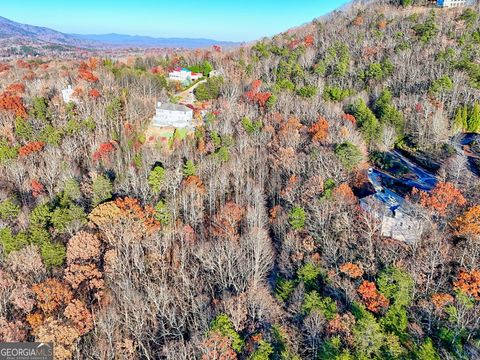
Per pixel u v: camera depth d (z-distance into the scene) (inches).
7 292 2374.5
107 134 4394.7
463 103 4202.8
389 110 4030.5
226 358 1900.8
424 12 7071.9
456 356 1867.6
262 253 2618.1
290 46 7130.9
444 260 2299.5
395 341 1905.8
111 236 2741.1
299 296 2229.3
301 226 2815.0
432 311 2096.5
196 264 2746.1
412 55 5305.1
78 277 2442.2
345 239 2608.3
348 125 3882.9
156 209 2989.7
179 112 4601.4
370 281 2284.7
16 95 5017.2
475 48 5049.2
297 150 3742.6
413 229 2508.6
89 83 5438.0
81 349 2219.5
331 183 3019.2
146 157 3870.6
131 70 6077.8
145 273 2618.1
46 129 4244.6
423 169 3550.7
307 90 4717.0
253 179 3659.0
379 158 3708.2
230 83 5452.8
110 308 2368.4
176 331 2332.7
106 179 3277.6
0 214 3056.1
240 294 2303.2
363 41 6171.3
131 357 2143.2
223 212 3097.9
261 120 4362.7
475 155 3577.8
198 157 3900.1
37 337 2145.7
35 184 3499.0
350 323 1966.0
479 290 2043.6
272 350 1920.5
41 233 2704.2
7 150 3937.0
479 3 6860.2
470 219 2348.7
